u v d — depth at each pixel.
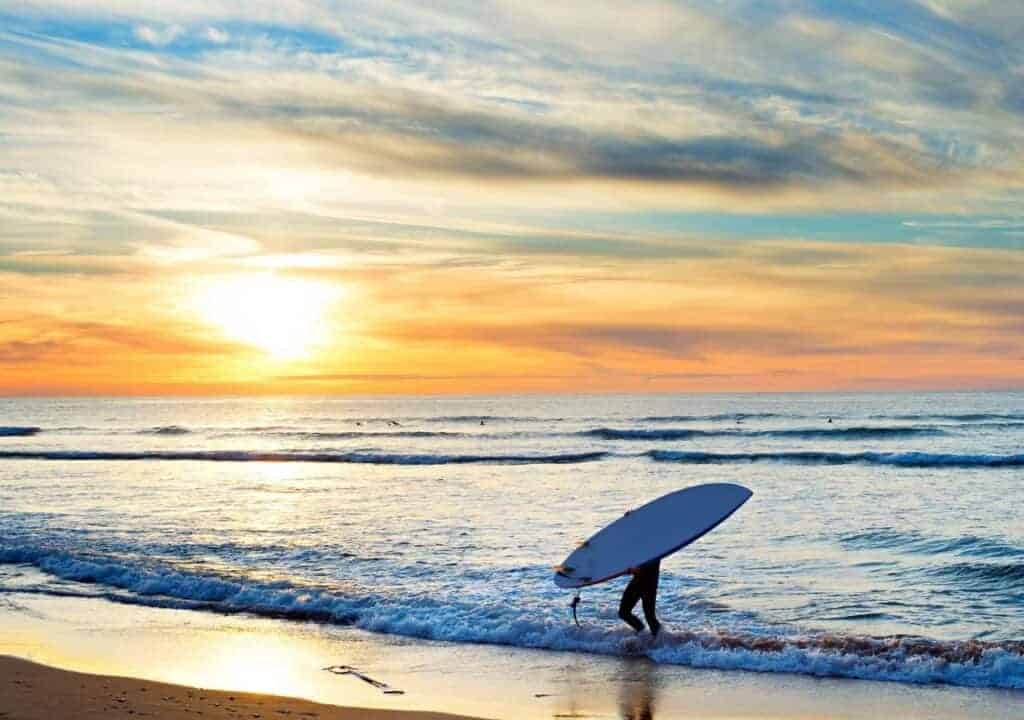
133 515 26.33
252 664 11.53
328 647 12.42
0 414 141.12
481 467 44.56
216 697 9.72
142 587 16.23
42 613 14.45
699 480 36.47
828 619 13.78
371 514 26.30
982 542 20.25
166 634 13.09
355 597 14.72
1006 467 41.31
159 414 138.88
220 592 15.58
